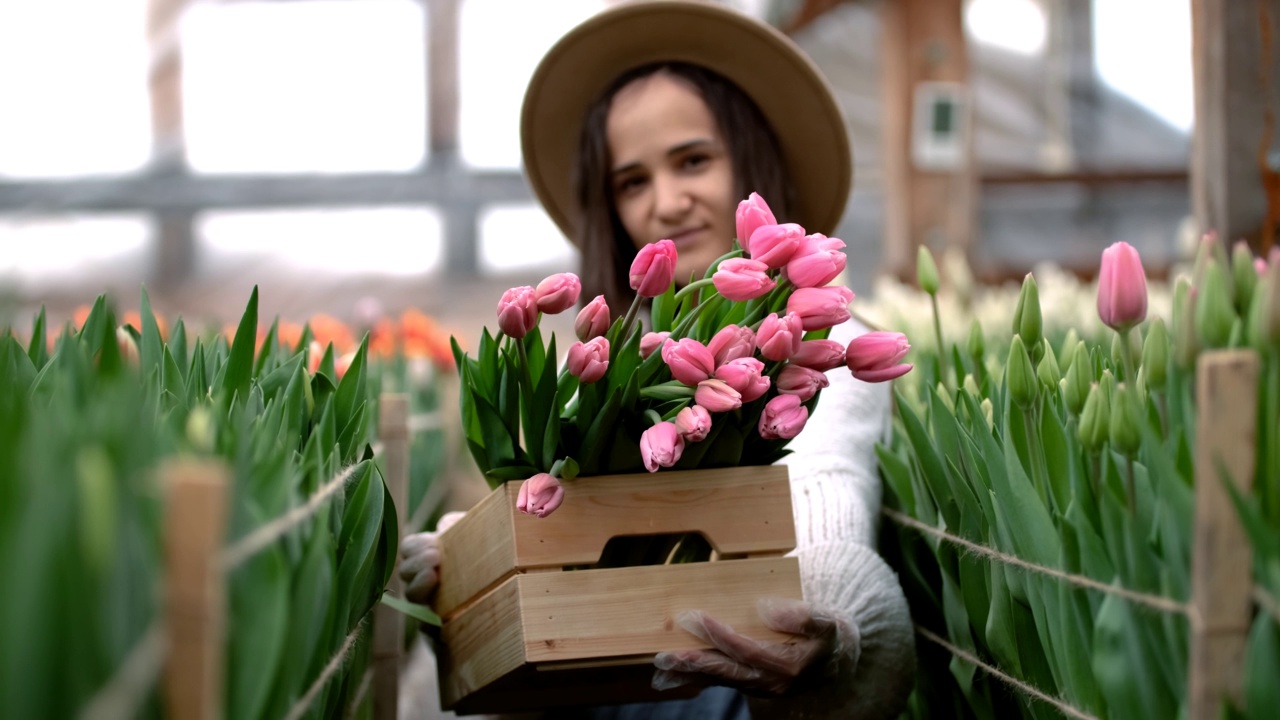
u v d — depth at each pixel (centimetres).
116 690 52
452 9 866
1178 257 868
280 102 879
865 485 133
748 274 90
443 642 121
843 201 186
